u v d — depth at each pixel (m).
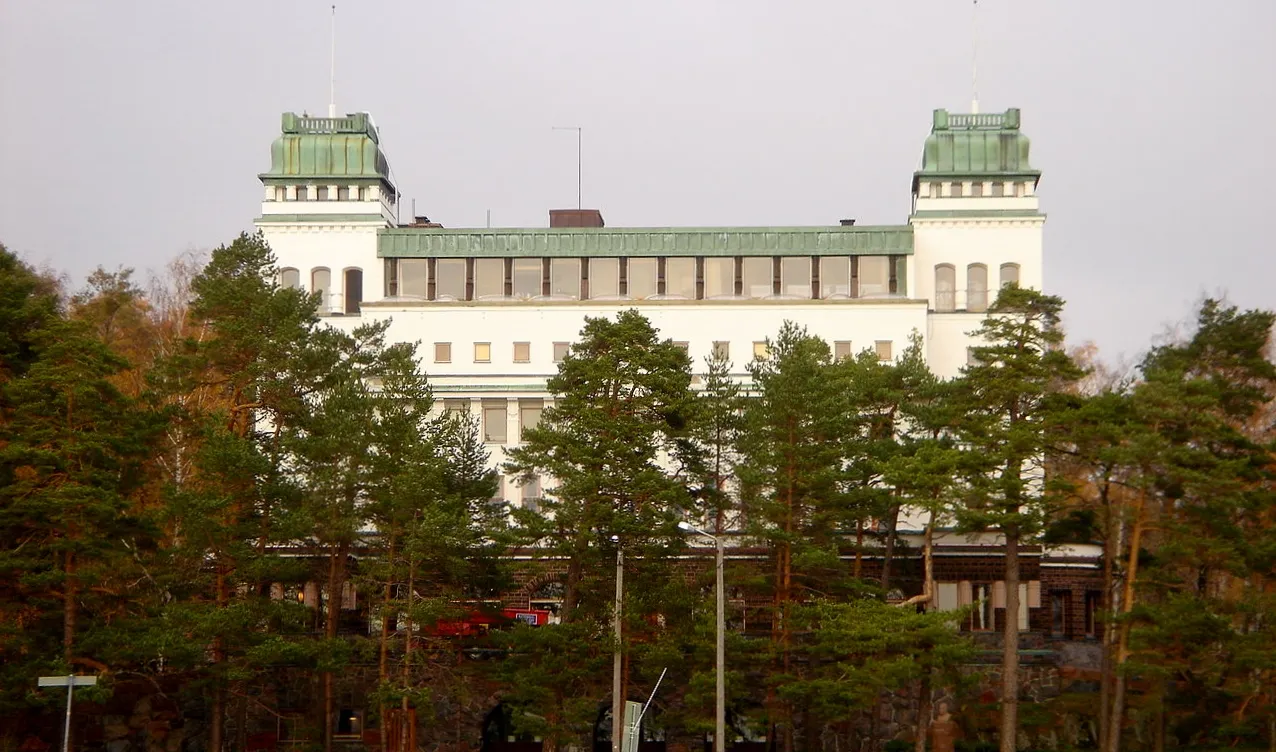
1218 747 69.44
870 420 75.62
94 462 63.31
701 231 96.06
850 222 103.38
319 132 99.00
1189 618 62.78
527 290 96.19
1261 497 65.31
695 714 66.81
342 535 67.62
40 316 67.62
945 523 70.44
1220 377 72.19
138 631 62.62
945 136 97.56
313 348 71.75
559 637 65.88
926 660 64.25
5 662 62.50
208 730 74.00
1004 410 69.06
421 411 71.94
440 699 75.75
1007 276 96.50
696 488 74.81
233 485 67.12
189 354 71.75
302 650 64.50
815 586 71.00
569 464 69.31
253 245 74.50
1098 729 72.25
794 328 80.44
